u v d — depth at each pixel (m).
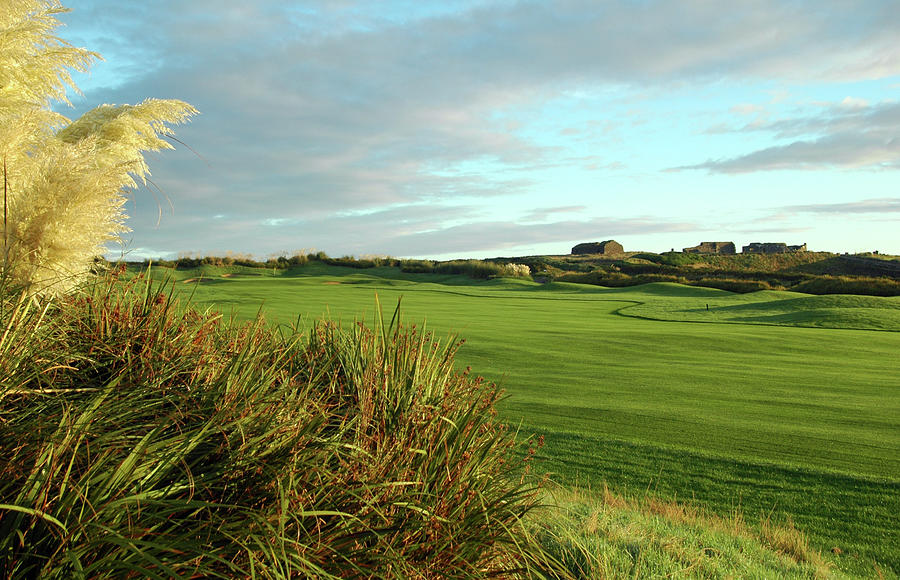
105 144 3.52
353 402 3.01
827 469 7.54
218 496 1.85
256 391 2.44
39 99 3.67
